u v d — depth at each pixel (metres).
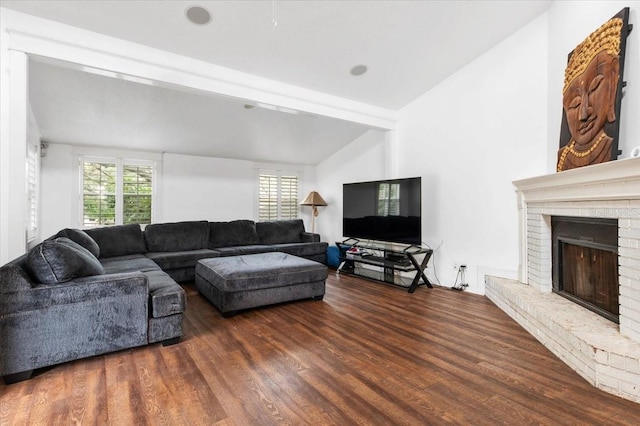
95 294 2.07
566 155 2.65
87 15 2.46
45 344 1.92
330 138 5.59
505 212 3.43
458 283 3.92
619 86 2.12
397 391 1.72
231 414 1.53
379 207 4.46
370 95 4.24
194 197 5.47
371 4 2.68
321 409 1.57
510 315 2.90
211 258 4.00
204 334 2.52
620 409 1.57
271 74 3.53
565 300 2.61
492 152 3.54
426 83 4.10
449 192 4.03
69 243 2.47
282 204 6.50
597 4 2.44
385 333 2.53
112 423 1.47
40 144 4.27
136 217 5.00
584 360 1.85
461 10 2.88
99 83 3.48
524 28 3.24
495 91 3.51
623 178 1.89
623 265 1.93
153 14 2.52
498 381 1.82
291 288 3.27
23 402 1.63
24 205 2.36
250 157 5.98
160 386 1.78
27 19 2.38
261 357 2.12
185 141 5.00
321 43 3.08
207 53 3.06
